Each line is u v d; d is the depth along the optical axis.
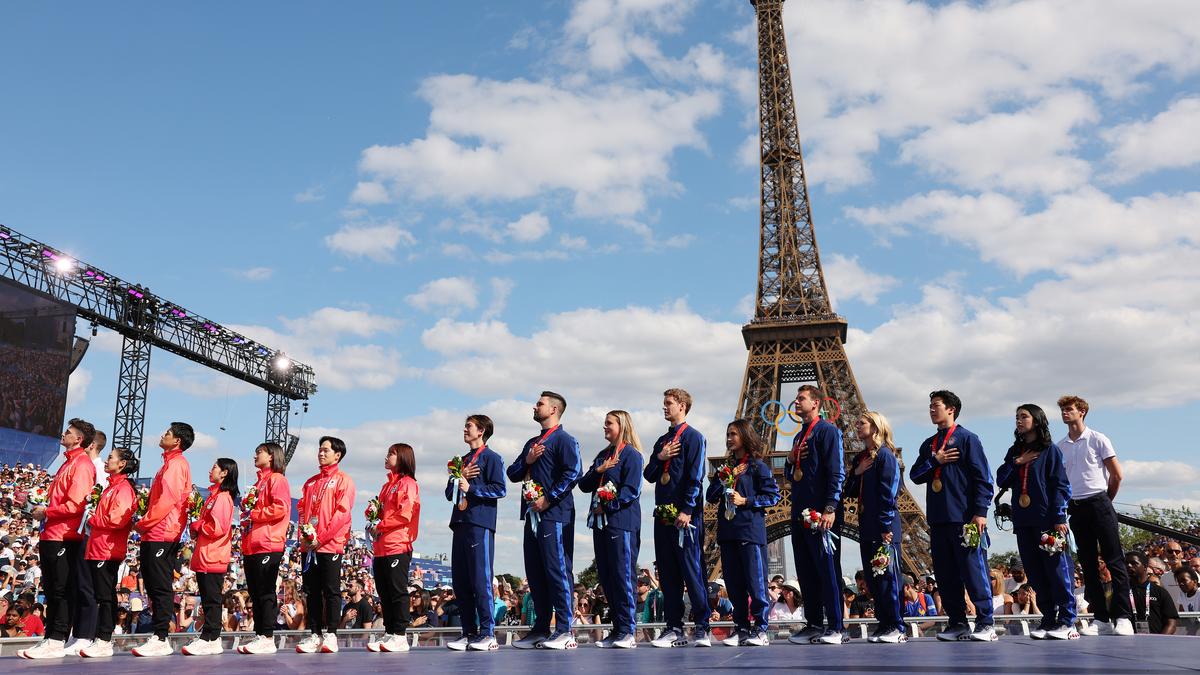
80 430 13.25
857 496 13.20
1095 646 8.77
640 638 16.66
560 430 13.18
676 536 12.93
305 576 13.62
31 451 47.91
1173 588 16.83
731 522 12.80
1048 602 12.16
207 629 13.05
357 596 23.36
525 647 13.12
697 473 12.80
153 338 53.38
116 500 12.91
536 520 12.83
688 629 16.31
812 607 12.95
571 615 12.83
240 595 23.56
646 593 22.05
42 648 12.42
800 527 12.89
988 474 12.31
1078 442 13.27
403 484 13.25
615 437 13.30
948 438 12.62
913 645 10.99
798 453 13.06
